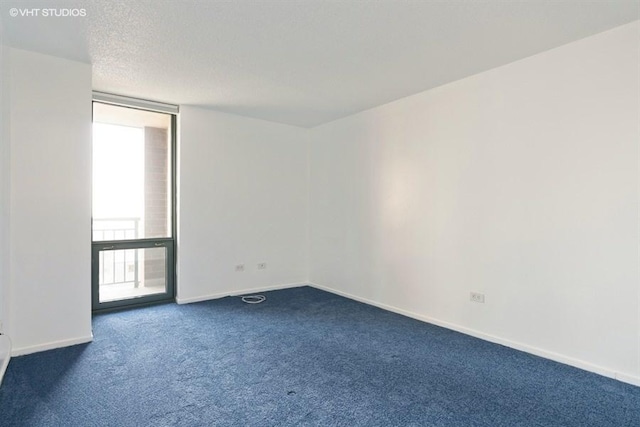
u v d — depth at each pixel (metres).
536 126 2.85
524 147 2.93
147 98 3.96
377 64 3.04
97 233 4.03
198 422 1.96
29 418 1.97
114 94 3.81
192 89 3.68
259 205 4.95
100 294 3.98
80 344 3.02
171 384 2.37
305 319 3.78
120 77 3.33
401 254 4.00
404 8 2.19
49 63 2.86
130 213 4.23
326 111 4.50
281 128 5.14
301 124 5.20
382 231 4.23
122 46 2.71
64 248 2.95
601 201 2.51
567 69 2.67
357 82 3.47
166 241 4.35
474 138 3.28
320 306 4.28
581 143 2.61
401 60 2.96
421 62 3.00
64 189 2.94
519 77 2.95
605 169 2.50
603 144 2.50
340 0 2.11
